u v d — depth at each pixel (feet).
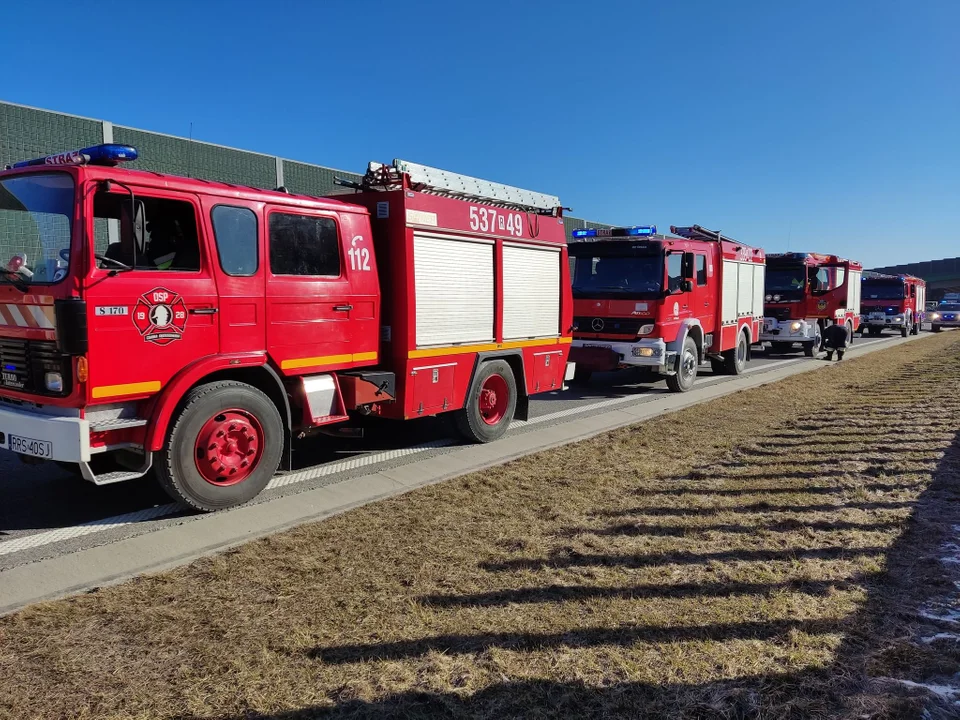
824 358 61.67
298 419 19.85
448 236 23.34
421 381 22.58
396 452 24.07
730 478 20.26
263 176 47.57
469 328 24.52
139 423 15.83
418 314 22.22
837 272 66.54
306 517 17.08
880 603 12.18
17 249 15.71
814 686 9.62
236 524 16.56
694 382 43.93
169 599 12.22
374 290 21.56
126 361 15.44
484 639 10.82
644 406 34.63
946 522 16.40
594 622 11.41
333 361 20.29
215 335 17.16
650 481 19.99
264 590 12.60
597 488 19.21
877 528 16.01
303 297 19.22
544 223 28.43
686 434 26.71
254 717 8.86
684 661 10.23
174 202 16.43
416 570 13.51
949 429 27.40
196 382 17.07
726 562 13.99
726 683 9.68
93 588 12.81
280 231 18.70
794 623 11.42
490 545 14.90
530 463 22.11
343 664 10.09
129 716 8.89
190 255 16.83
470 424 24.98
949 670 10.06
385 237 21.99
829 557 14.26
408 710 9.03
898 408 32.71
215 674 9.84
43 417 15.20
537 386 28.60
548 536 15.48
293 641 10.73
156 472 16.51
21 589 12.76
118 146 15.40
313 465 22.09
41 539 15.31
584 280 40.70
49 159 15.47
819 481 19.89
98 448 15.40
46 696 9.31
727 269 46.78
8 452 23.18
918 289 111.55
